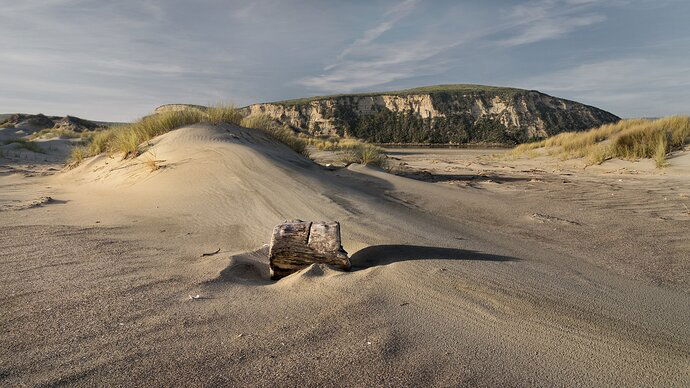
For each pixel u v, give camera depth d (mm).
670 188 7953
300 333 2057
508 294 2584
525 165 15383
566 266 3404
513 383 1659
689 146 12680
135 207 5586
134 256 3422
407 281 2750
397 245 3789
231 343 1952
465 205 6188
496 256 3543
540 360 1842
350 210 5215
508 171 12984
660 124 14117
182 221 4852
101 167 9023
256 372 1709
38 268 3006
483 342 1986
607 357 1890
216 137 8633
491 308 2375
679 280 3180
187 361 1786
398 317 2238
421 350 1896
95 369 1709
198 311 2318
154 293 2568
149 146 8828
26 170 11703
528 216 5559
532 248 4016
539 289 2719
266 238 4199
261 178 6301
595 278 3113
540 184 8984
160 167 7387
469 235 4445
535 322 2217
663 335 2145
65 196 6871
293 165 7590
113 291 2574
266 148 8969
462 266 3096
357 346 1921
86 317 2195
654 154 12617
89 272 2943
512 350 1921
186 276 2918
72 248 3588
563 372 1754
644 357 1899
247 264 3293
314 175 6930
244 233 4379
